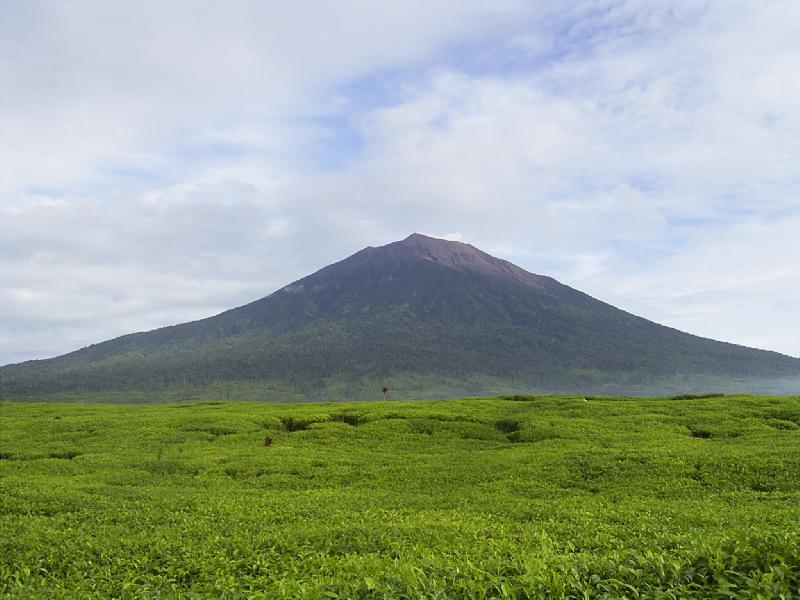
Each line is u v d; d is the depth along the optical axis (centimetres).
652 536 2075
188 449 5375
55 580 1744
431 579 1325
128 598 1527
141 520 2622
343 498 3306
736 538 1511
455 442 5509
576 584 1264
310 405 8544
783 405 6228
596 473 3781
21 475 4250
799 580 1213
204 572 1800
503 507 2927
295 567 1728
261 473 4381
